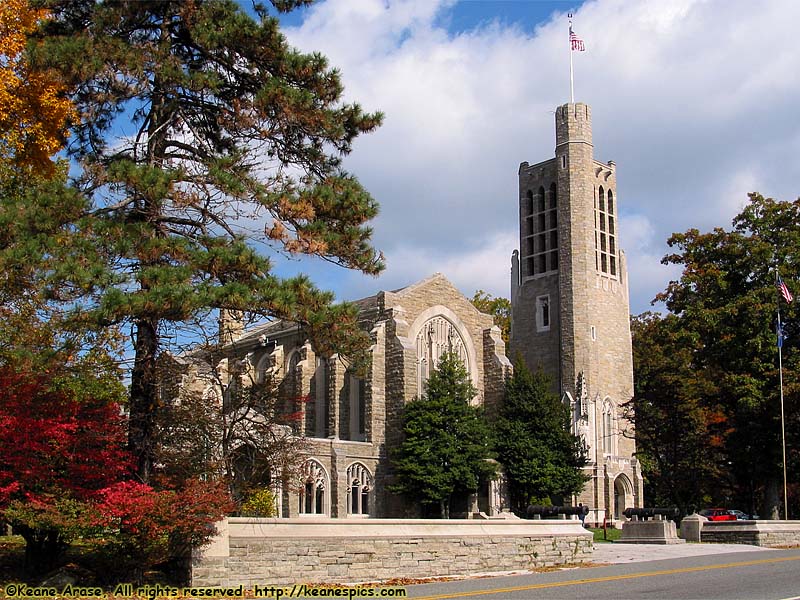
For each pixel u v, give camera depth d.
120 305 21.36
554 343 80.94
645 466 81.50
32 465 21.91
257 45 27.03
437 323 65.44
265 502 41.16
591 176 82.88
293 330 67.31
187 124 28.69
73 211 23.28
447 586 23.23
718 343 58.16
